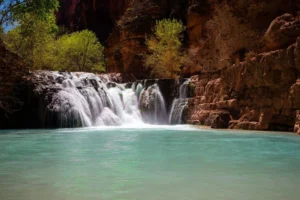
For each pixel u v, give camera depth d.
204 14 27.34
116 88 24.81
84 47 36.69
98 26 48.84
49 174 5.06
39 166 5.77
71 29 54.09
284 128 13.80
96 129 17.59
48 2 17.14
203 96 19.91
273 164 5.95
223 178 4.79
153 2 33.62
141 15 33.19
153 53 30.12
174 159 6.58
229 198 3.70
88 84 23.58
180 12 31.45
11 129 18.34
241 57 17.45
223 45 18.95
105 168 5.59
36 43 27.11
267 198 3.68
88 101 21.98
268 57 13.98
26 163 6.11
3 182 4.51
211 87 18.98
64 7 64.06
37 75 22.00
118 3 45.56
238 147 8.62
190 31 28.75
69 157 6.88
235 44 17.97
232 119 16.34
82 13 52.16
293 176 4.91
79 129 17.73
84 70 36.91
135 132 14.71
